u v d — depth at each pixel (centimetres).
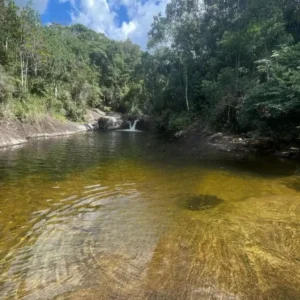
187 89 2594
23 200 630
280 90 1181
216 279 330
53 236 454
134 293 306
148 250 403
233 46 1881
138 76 3538
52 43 3238
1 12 2311
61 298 300
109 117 3831
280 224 491
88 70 4175
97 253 396
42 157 1228
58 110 2923
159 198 655
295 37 1781
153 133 2888
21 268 360
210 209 575
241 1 2469
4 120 1831
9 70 2395
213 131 1778
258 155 1302
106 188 739
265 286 317
